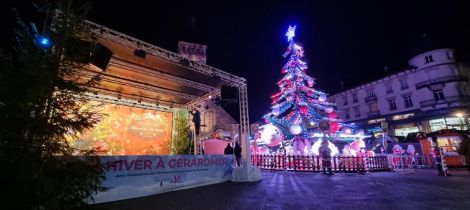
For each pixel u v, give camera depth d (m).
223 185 9.59
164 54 9.12
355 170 14.02
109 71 10.58
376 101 45.97
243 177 10.60
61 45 4.52
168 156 8.61
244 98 11.74
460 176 11.77
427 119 38.03
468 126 35.25
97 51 6.99
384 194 7.14
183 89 13.49
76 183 4.09
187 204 6.21
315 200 6.45
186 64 9.70
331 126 14.54
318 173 13.73
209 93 14.34
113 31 7.71
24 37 4.33
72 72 4.72
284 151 16.39
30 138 4.00
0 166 3.66
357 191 7.73
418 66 40.47
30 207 3.74
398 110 42.41
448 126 36.03
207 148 19.06
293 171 14.81
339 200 6.40
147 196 7.46
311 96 18.95
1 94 3.87
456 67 37.56
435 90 38.19
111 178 6.89
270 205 5.95
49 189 3.64
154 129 15.81
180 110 17.09
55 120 4.30
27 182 3.74
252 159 17.55
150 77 11.53
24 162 3.79
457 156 16.92
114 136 14.02
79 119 4.73
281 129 17.61
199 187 9.22
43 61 4.36
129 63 9.89
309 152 15.52
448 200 6.23
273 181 10.51
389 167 15.24
